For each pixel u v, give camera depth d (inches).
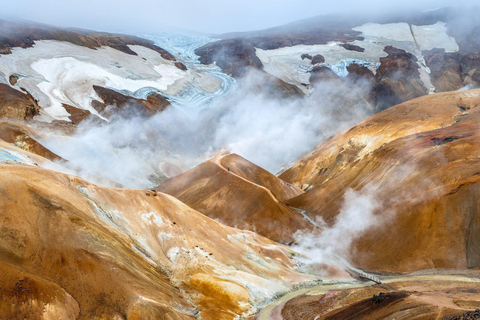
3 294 1286.9
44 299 1339.8
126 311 1520.7
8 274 1339.8
